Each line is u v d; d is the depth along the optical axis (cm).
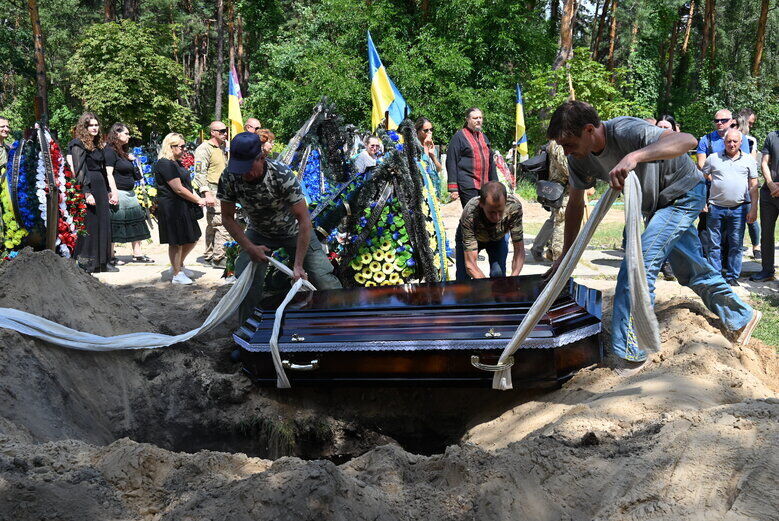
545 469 283
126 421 430
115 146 923
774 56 4403
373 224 592
